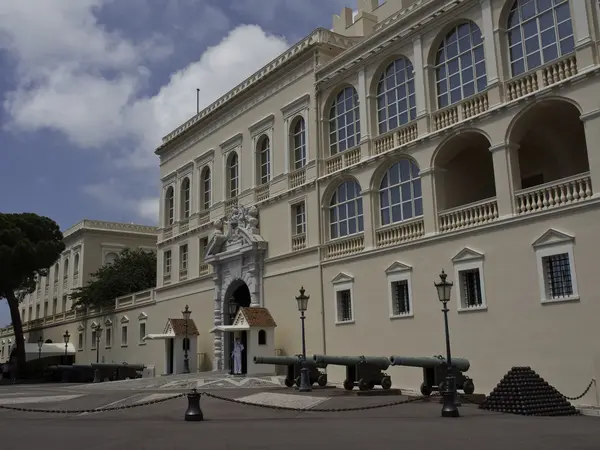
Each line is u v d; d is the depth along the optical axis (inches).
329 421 553.6
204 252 1517.0
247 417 599.5
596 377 689.6
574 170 889.5
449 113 923.4
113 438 458.6
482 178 989.2
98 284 2064.5
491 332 812.0
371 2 1393.9
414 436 447.5
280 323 1201.4
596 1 745.0
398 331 947.3
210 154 1519.4
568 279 740.7
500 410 633.6
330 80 1153.4
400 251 963.3
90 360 2121.1
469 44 913.5
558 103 778.8
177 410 676.7
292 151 1247.5
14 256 1908.2
